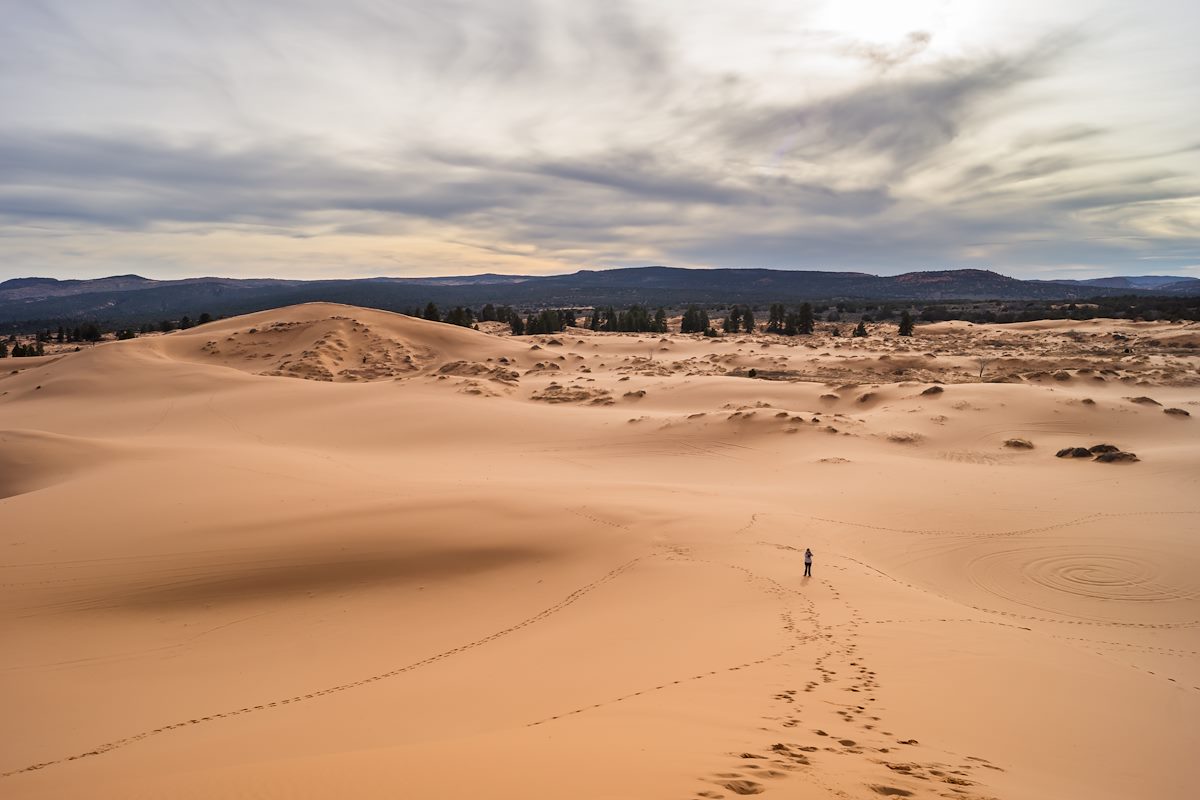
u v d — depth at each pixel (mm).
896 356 89000
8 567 24516
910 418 53656
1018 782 9422
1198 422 49812
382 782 7867
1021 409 53469
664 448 51031
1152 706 13586
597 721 10969
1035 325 129125
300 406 68125
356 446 54906
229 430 60594
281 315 118812
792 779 8227
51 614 21562
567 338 118188
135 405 72438
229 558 25609
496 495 33250
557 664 16266
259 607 22297
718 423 54438
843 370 86188
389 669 17688
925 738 10969
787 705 12164
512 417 61438
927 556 27656
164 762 11391
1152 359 77375
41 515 29719
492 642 19219
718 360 97500
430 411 63875
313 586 23859
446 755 8945
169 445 47125
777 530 29703
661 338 121312
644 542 27703
